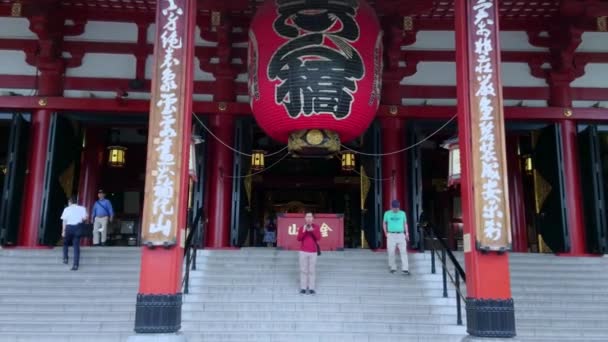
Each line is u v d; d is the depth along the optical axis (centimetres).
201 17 1575
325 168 2434
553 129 1566
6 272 1142
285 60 973
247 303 996
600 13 1479
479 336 760
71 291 1055
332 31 979
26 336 868
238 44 1598
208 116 1567
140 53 1562
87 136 1841
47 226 1455
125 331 900
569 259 1282
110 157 1870
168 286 776
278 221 1403
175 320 772
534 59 1588
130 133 2225
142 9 1555
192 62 856
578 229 1495
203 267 1154
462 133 832
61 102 1509
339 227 1402
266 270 1146
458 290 930
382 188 1524
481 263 782
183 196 807
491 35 838
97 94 1545
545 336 936
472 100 823
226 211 1511
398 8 1516
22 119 1489
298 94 960
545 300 1057
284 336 896
